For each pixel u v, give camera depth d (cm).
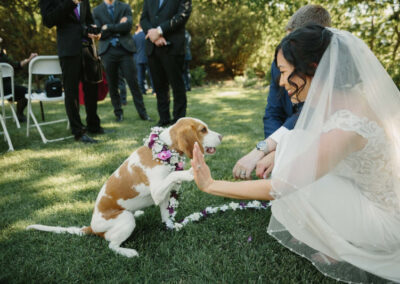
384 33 698
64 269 201
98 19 592
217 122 573
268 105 287
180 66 522
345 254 156
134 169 218
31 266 202
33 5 1120
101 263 204
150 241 229
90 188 312
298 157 150
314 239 169
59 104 820
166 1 492
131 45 574
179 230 237
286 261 199
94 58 458
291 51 150
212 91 1054
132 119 622
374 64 158
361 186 161
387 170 154
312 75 152
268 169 204
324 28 157
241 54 1335
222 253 209
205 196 289
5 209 276
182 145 216
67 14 404
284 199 156
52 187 319
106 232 218
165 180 206
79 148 440
